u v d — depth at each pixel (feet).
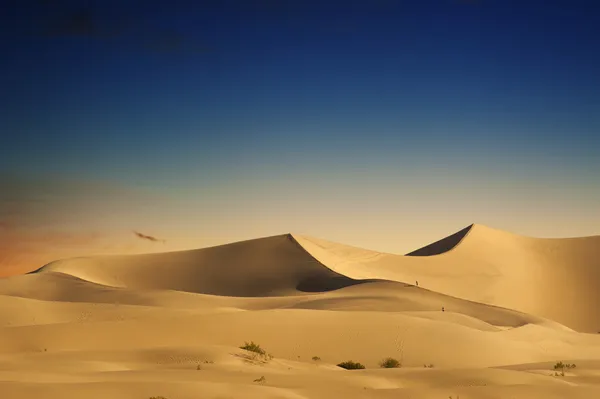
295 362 160.76
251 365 140.87
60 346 186.70
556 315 515.50
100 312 301.84
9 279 481.46
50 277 488.85
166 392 87.97
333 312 248.93
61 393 83.71
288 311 244.01
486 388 106.22
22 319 289.12
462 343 227.20
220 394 88.94
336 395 96.68
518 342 249.55
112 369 127.34
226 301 400.26
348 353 212.43
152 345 199.72
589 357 258.57
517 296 526.16
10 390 83.41
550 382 119.85
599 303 528.22
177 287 531.09
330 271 502.79
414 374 123.44
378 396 97.45
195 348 149.07
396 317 245.24
